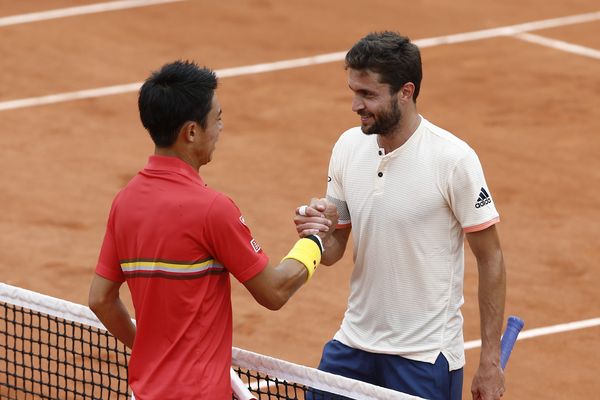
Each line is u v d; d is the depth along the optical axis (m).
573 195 44.91
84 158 48.81
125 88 59.06
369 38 18.36
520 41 67.50
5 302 20.95
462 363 19.38
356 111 18.42
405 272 18.86
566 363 30.47
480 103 57.06
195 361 16.12
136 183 16.48
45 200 43.66
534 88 59.41
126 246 16.45
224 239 15.99
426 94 58.31
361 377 19.80
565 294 35.31
